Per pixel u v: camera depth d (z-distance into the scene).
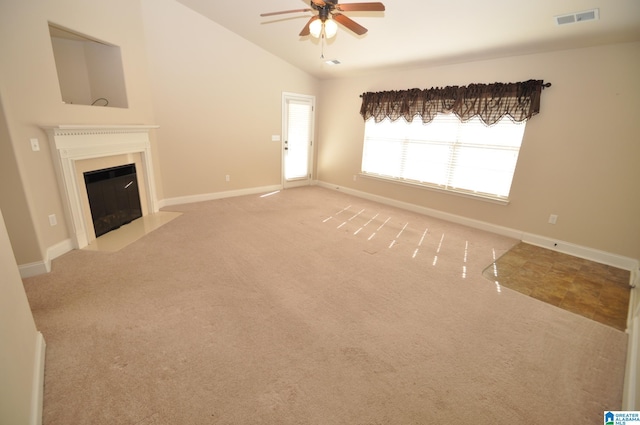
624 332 2.15
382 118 5.07
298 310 2.25
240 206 4.89
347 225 4.19
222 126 5.03
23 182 2.41
